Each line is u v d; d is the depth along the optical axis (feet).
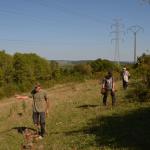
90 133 47.32
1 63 212.84
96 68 257.55
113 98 70.79
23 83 149.69
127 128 47.91
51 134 50.47
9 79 213.25
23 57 228.63
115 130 47.39
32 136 49.57
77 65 241.76
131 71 148.25
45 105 51.31
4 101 109.50
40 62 244.42
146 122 50.83
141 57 123.34
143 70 96.99
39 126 55.31
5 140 48.49
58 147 42.29
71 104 80.07
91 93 101.65
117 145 39.73
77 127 52.95
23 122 60.90
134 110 61.72
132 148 38.06
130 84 111.45
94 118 58.44
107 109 67.26
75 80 185.16
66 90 127.95
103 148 39.09
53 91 131.23
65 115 65.46
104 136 44.47
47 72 242.58
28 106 83.92
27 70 226.58
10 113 71.15
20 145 45.68
